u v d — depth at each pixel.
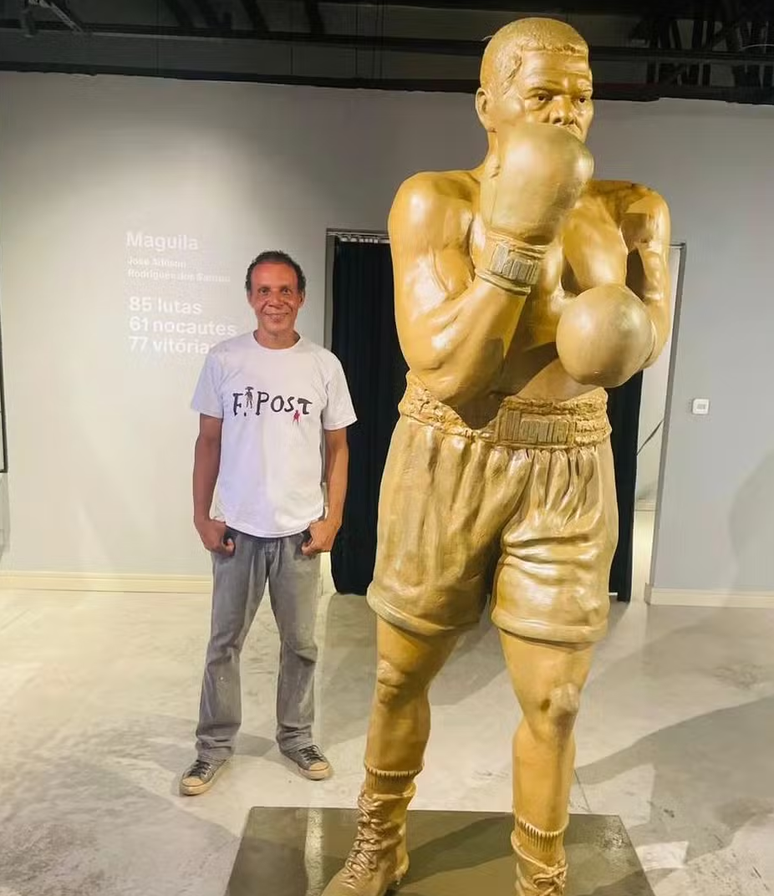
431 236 1.43
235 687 2.54
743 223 4.14
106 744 2.76
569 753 1.52
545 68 1.34
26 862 2.16
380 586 1.63
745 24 4.11
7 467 4.23
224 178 4.07
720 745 2.88
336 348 4.31
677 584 4.41
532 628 1.46
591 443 1.53
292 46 4.36
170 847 2.23
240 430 2.39
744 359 4.24
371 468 4.38
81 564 4.31
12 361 4.16
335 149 4.05
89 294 4.12
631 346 1.28
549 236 1.26
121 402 4.20
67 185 4.05
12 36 4.10
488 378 1.36
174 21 4.32
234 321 4.18
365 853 1.77
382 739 1.72
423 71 4.43
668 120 4.05
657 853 2.27
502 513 1.51
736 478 4.33
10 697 3.08
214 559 2.48
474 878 1.86
